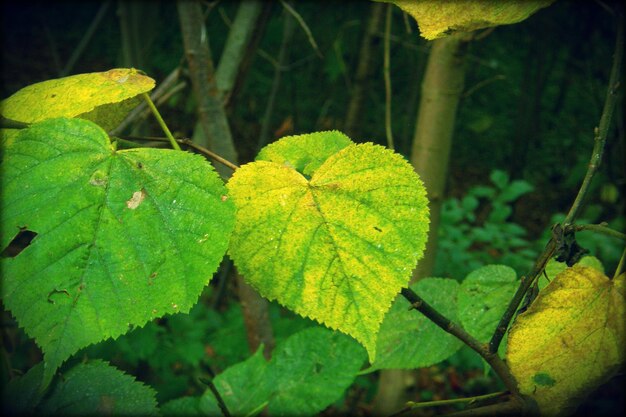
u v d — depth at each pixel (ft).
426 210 0.86
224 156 2.43
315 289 0.85
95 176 0.86
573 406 0.99
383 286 0.85
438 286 1.32
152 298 0.82
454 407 5.05
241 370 1.34
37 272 0.82
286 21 5.22
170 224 0.85
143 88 0.94
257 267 0.86
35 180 0.86
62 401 1.00
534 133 9.86
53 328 0.80
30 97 0.94
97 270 0.83
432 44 2.72
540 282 1.18
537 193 9.84
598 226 0.94
